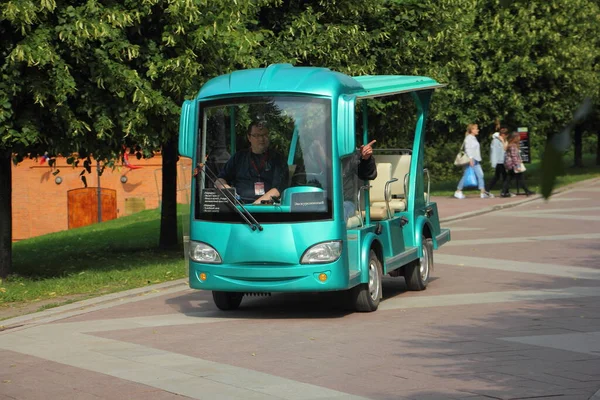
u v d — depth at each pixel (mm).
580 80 37125
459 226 25438
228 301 13297
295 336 11109
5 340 11453
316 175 12273
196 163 12836
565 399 7609
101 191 50125
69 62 16719
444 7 25281
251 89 12562
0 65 16062
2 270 18484
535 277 15898
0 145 16391
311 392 8172
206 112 12812
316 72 12711
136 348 10570
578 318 11812
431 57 26484
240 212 12422
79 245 26859
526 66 37125
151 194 49844
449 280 15898
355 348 10211
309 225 12180
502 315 12180
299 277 12180
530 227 24469
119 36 16719
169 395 8242
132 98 17109
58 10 16078
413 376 8688
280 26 22297
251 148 12570
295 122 12414
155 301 14438
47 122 16922
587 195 34781
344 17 23062
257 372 9094
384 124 24594
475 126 35094
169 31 17109
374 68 24281
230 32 17688
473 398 7734
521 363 9156
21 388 8750
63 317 13148
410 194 14914
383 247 13359
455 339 10555
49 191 50375
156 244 25078
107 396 8281
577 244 20516
